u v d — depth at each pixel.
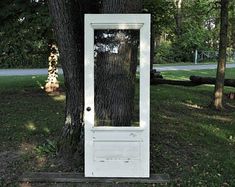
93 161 3.30
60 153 3.72
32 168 3.52
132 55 3.41
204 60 23.09
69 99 3.70
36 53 8.93
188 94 8.38
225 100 7.74
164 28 11.88
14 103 7.13
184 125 5.36
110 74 3.35
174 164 3.67
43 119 5.67
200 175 3.42
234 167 3.67
